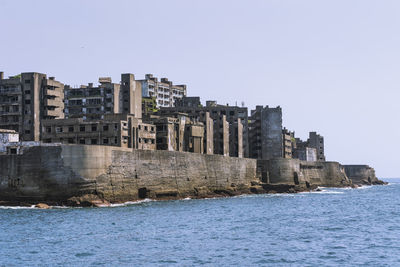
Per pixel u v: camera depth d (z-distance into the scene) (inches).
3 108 7411.4
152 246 2940.5
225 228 3690.9
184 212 4667.8
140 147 6579.7
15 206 4783.5
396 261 2615.7
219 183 6973.4
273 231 3572.8
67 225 3695.9
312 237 3326.8
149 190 5595.5
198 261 2578.7
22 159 4832.7
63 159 4771.2
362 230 3683.6
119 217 4153.5
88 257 2647.6
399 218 4515.3
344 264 2546.8
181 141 7342.5
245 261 2588.6
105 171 4985.2
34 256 2672.2
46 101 7455.7
